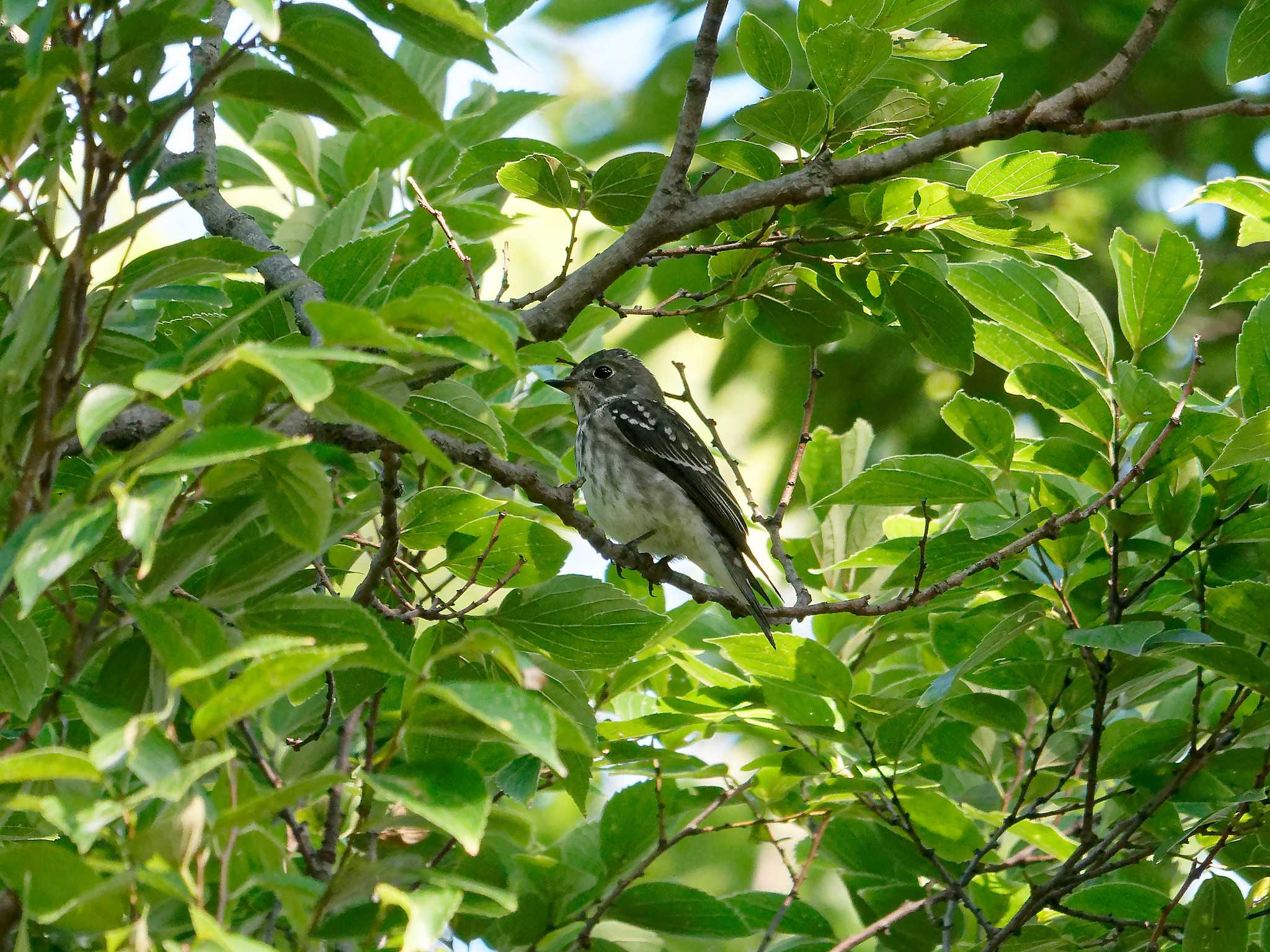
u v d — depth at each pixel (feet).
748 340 51.34
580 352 44.16
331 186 39.32
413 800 15.20
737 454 51.29
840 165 28.84
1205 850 33.17
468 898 20.34
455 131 39.29
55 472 18.07
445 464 16.05
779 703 32.91
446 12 16.87
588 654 25.90
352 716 24.58
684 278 51.24
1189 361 55.31
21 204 17.99
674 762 32.65
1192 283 30.01
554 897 29.89
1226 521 29.17
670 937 31.89
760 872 51.16
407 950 13.88
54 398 17.15
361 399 15.80
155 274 20.03
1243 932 28.09
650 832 31.83
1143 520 28.91
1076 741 36.73
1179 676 32.55
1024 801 34.04
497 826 19.71
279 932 21.61
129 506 14.44
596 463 43.37
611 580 38.60
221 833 14.97
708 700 33.83
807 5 30.60
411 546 28.60
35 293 18.37
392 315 15.71
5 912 16.46
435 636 25.81
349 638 18.88
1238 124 56.24
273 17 15.06
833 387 51.55
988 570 31.91
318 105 19.60
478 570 26.32
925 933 33.55
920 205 28.86
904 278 31.01
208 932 13.28
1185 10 55.67
